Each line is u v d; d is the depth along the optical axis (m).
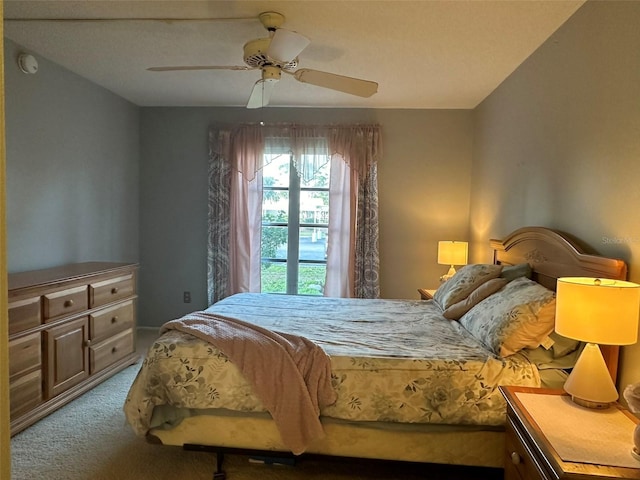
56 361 2.63
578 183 2.20
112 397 2.88
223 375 1.96
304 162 4.30
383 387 1.91
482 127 3.94
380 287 4.40
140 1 2.26
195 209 4.50
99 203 3.86
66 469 2.11
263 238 4.53
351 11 2.30
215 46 2.85
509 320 2.01
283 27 2.49
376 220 4.25
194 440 2.03
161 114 4.47
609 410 1.55
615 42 1.88
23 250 3.01
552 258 2.31
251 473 2.12
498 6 2.21
